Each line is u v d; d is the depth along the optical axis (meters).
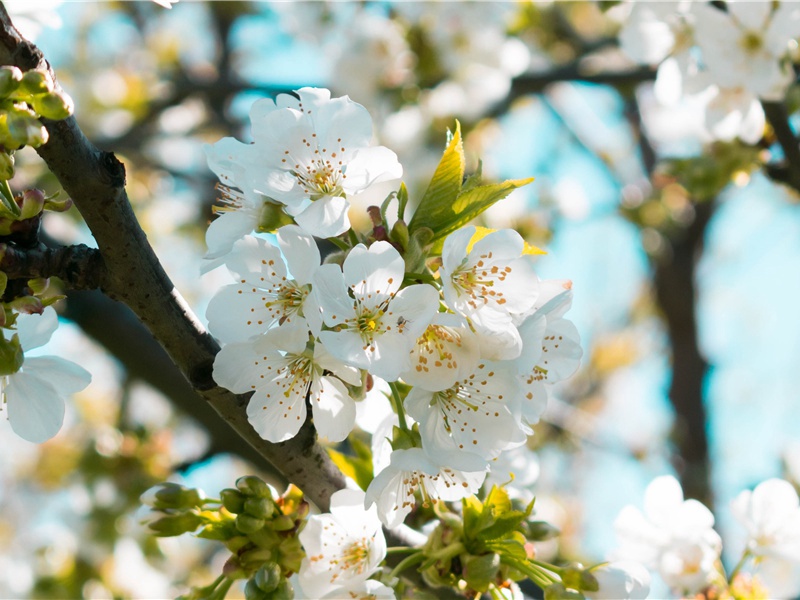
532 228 1.11
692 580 0.58
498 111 1.08
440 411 0.48
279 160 0.48
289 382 0.48
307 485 0.50
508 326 0.47
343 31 1.03
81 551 0.92
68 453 1.01
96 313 0.75
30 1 0.51
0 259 0.47
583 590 0.50
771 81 0.66
